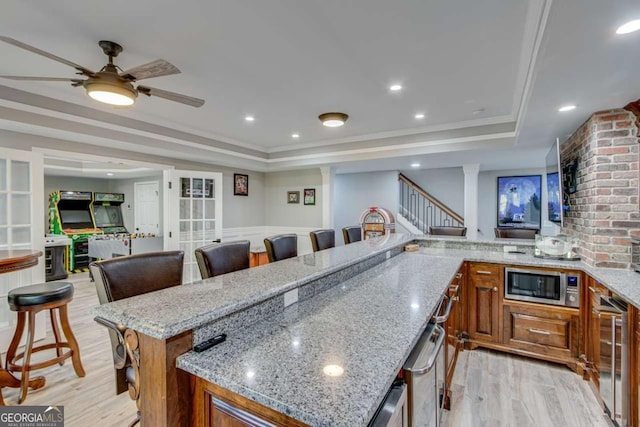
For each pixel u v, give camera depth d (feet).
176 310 3.63
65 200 22.22
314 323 4.33
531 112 8.50
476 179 17.63
